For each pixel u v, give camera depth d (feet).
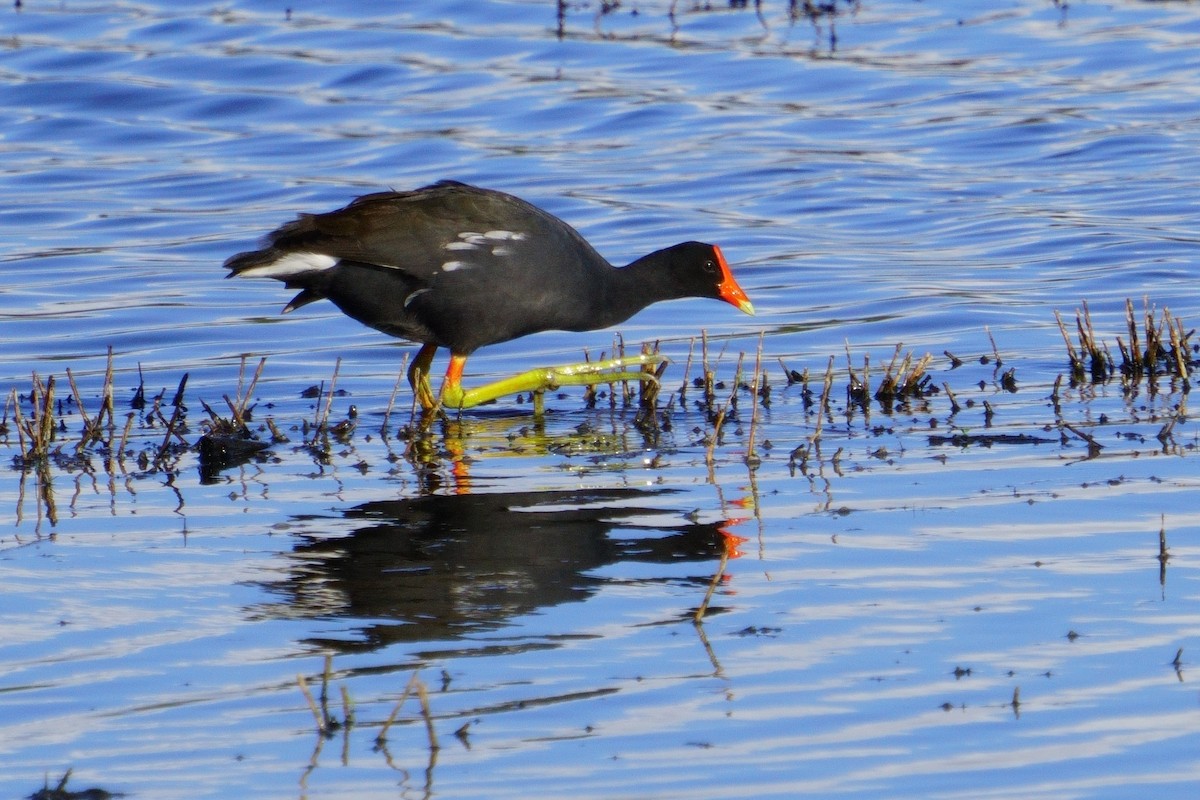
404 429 43.09
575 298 44.34
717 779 22.63
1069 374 46.93
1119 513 33.53
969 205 68.49
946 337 51.80
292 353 52.21
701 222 67.10
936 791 22.18
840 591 29.37
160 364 50.83
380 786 22.62
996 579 29.78
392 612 28.84
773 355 50.65
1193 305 53.93
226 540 33.30
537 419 44.52
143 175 76.13
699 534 33.04
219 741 23.95
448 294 42.80
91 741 24.00
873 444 40.22
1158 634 26.96
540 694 25.29
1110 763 22.81
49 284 60.34
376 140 80.33
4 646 27.50
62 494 37.22
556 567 31.12
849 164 74.84
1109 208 66.95
